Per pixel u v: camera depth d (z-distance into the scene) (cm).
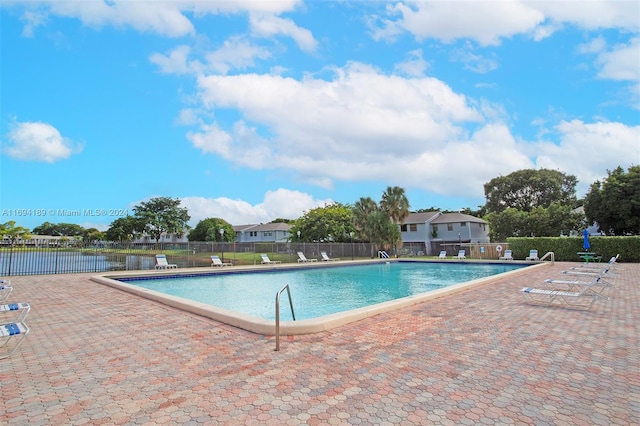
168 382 399
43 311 817
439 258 3125
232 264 2480
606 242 2531
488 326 647
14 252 1731
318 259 3062
